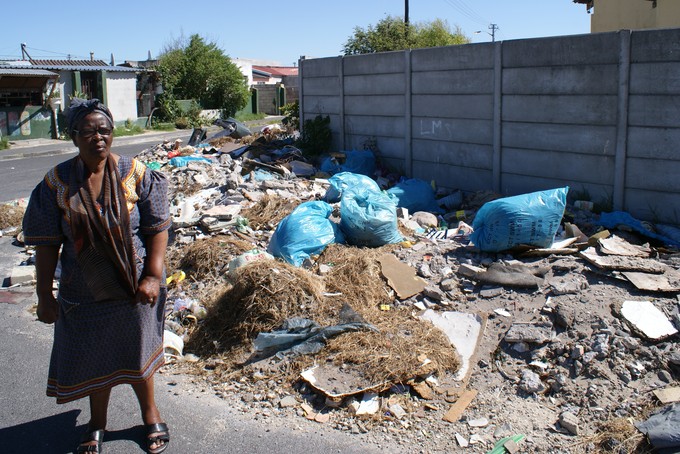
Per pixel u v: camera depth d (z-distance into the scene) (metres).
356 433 3.80
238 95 36.78
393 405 4.04
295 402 4.12
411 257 6.13
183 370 4.65
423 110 9.81
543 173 8.14
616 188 7.27
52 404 4.25
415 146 10.11
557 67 7.70
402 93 10.15
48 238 3.32
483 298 5.25
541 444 3.64
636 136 7.03
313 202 6.84
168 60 34.09
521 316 4.89
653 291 4.91
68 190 3.31
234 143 13.72
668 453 3.43
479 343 4.66
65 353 3.43
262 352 4.63
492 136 8.72
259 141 12.91
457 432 3.79
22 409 4.19
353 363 4.34
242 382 4.40
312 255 6.23
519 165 8.44
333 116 11.93
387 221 6.47
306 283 5.09
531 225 5.90
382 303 5.32
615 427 3.67
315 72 12.18
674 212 6.82
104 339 3.44
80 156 3.36
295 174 10.51
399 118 10.32
